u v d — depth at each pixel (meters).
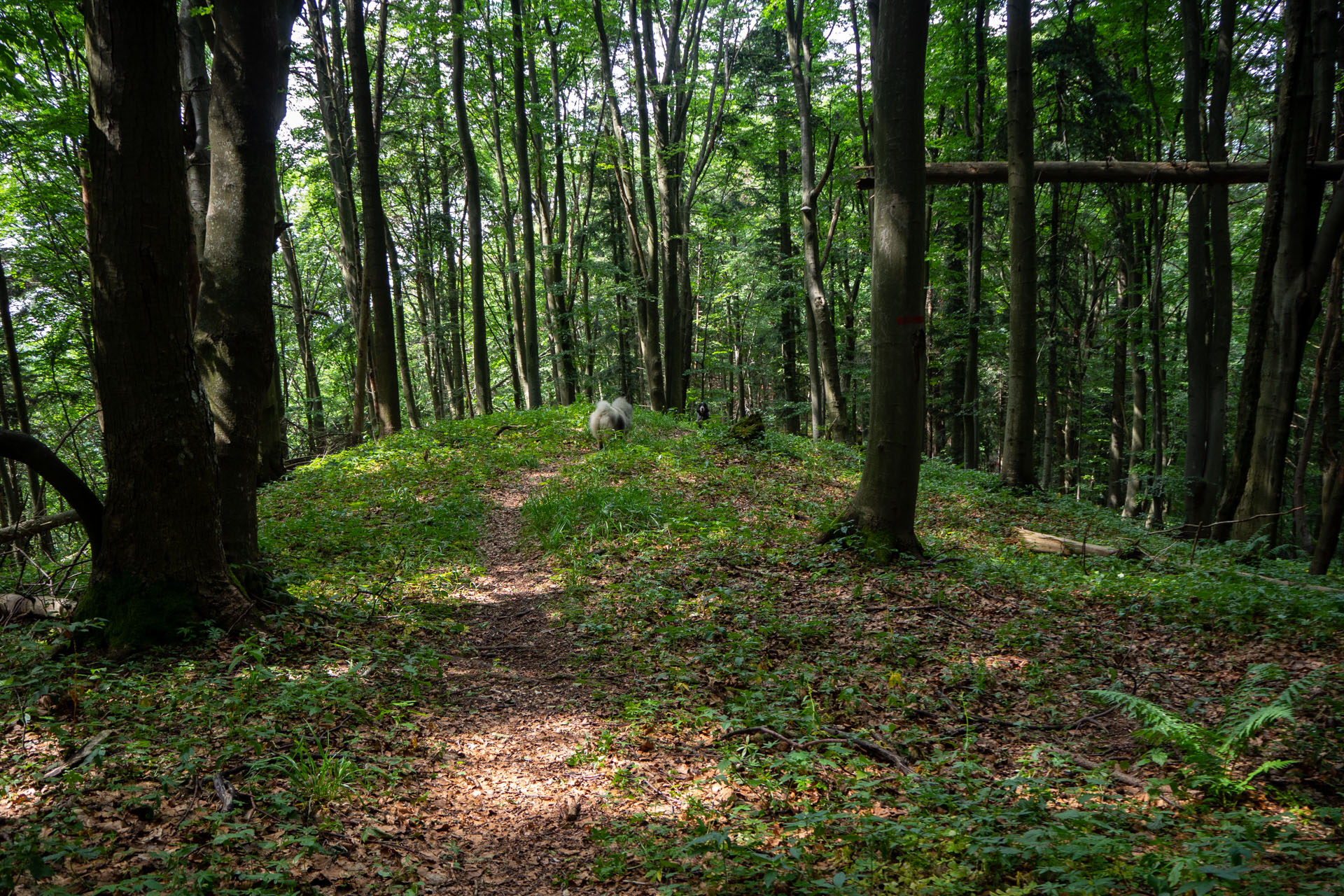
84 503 5.49
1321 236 10.12
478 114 27.25
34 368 18.75
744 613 7.12
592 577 8.41
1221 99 14.02
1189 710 4.97
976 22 18.62
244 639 5.64
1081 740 4.73
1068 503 14.27
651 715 5.02
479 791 4.08
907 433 8.84
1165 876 2.70
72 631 5.12
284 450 15.59
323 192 26.48
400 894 3.02
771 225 29.70
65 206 14.99
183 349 5.51
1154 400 19.64
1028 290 14.03
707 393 37.03
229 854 3.10
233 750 3.97
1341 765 4.00
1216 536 11.34
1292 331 10.58
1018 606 7.50
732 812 3.77
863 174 12.30
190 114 10.38
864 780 4.00
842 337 29.16
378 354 16.98
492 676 5.91
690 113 29.20
